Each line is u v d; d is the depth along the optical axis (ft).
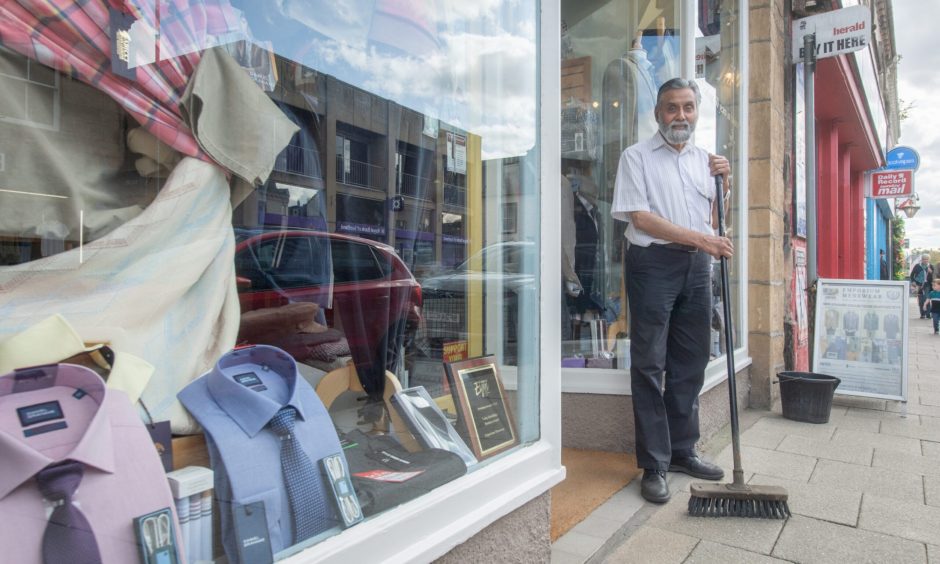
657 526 7.97
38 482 2.73
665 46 11.59
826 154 35.32
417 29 6.26
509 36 6.92
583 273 11.52
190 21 4.12
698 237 8.68
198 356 4.01
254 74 4.71
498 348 6.75
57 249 3.41
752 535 7.68
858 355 15.65
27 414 2.86
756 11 14.99
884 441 12.05
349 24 5.61
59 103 3.43
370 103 5.90
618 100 11.75
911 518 8.20
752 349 15.19
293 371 4.35
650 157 9.22
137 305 3.68
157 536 3.07
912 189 43.16
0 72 3.16
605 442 10.98
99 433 2.97
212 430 3.72
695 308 9.36
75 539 2.78
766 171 14.96
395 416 5.62
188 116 4.12
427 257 6.52
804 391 13.64
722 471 9.60
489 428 6.34
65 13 3.37
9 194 3.22
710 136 13.53
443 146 6.76
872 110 37.76
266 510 3.77
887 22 42.88
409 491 4.78
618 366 11.14
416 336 6.27
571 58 12.01
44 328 3.26
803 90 19.10
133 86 3.75
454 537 4.92
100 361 3.44
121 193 3.78
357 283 5.68
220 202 4.38
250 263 4.69
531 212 6.75
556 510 8.39
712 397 12.21
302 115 5.21
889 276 71.77
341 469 4.33
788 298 17.25
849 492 9.18
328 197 5.45
